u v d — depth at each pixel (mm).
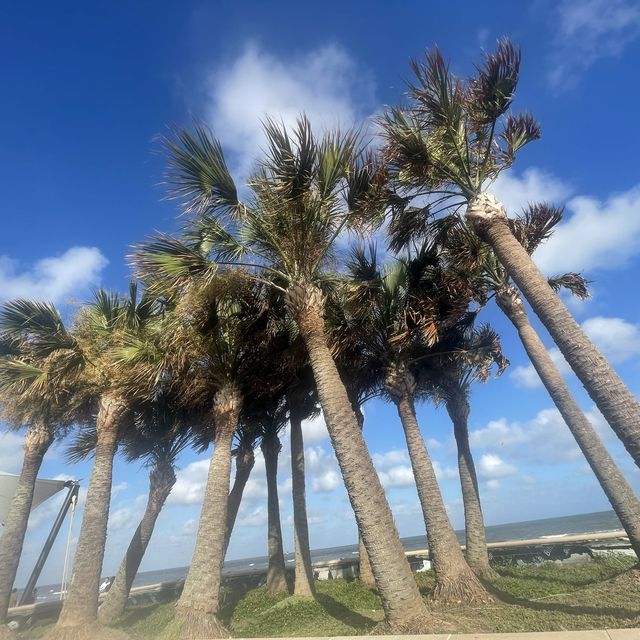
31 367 11523
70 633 9211
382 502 7520
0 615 10930
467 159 8672
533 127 9219
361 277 10945
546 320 7117
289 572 16203
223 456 10445
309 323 8758
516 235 10727
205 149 8695
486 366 12336
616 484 8797
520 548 13266
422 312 10648
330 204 8898
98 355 12008
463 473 12461
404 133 8727
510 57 8211
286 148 8188
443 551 9141
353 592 11867
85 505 10594
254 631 9062
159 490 13852
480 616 7055
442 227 10477
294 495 12477
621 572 9078
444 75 8344
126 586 12516
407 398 10812
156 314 12750
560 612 6695
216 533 9641
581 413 9523
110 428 11359
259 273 10469
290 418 13398
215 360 11008
